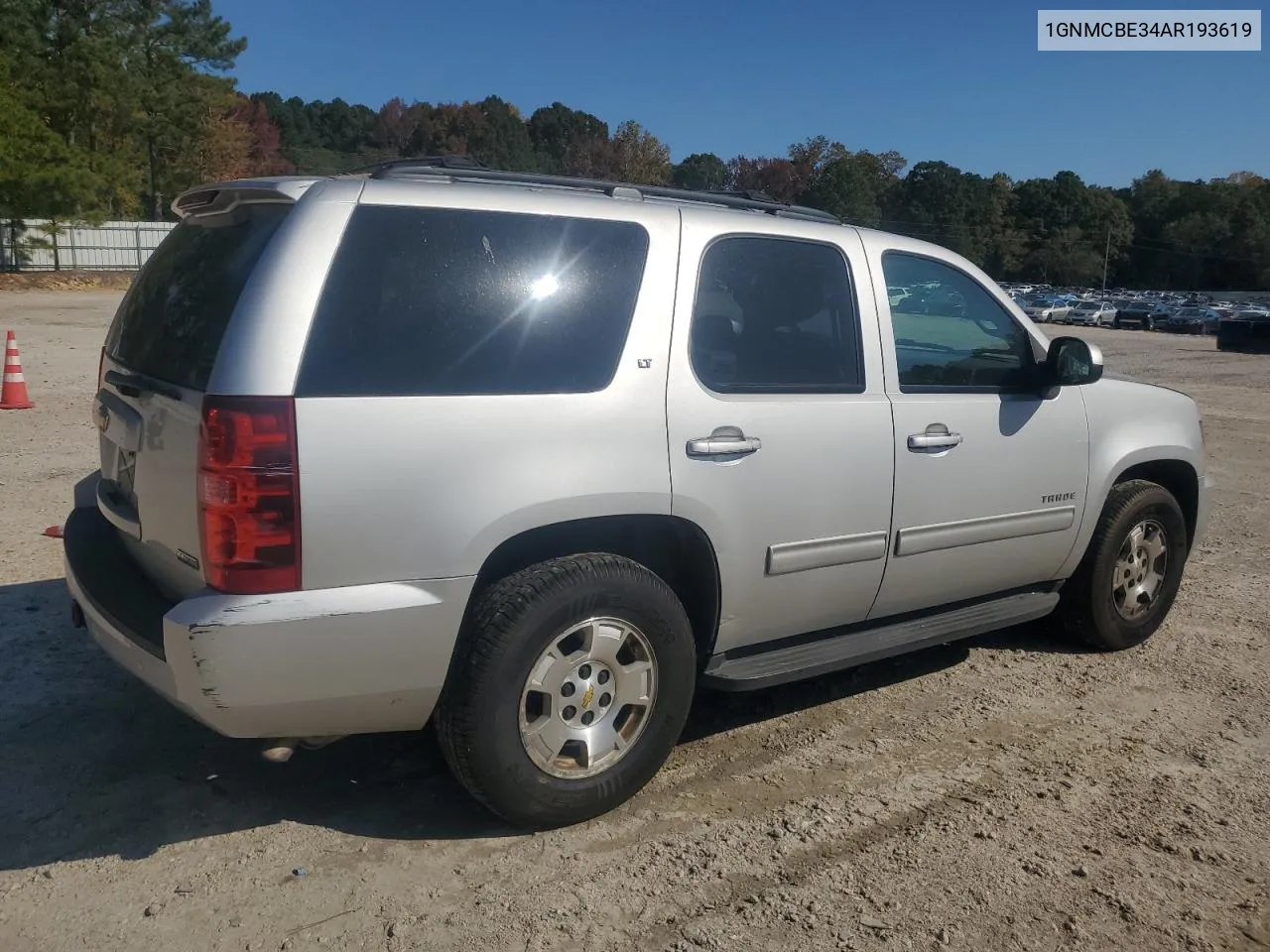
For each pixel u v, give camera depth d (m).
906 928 2.98
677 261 3.58
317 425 2.90
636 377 3.42
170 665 2.92
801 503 3.79
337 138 139.12
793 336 3.87
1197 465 5.41
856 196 105.19
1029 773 3.92
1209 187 135.25
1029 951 2.91
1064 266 128.62
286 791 3.61
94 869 3.13
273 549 2.88
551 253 3.37
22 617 5.02
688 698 3.61
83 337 20.03
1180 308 53.16
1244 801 3.75
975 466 4.34
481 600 3.20
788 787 3.76
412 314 3.10
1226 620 5.74
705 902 3.07
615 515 3.36
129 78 42.41
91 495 4.08
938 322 4.33
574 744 3.42
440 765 3.82
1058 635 5.33
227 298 3.10
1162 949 2.94
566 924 2.95
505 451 3.15
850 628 4.25
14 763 3.72
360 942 2.84
